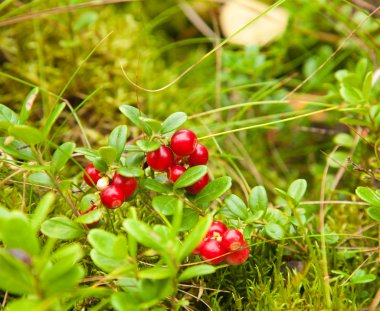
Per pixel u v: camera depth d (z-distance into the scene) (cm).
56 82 35
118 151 23
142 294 20
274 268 26
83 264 25
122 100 36
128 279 21
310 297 25
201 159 24
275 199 34
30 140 21
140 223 20
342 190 33
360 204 29
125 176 23
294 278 26
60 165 23
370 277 26
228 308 26
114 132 24
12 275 18
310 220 29
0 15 37
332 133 37
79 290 19
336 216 31
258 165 37
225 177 24
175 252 20
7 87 35
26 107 23
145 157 24
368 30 36
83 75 36
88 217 22
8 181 28
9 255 18
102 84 36
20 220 18
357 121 29
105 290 20
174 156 24
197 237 19
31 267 18
